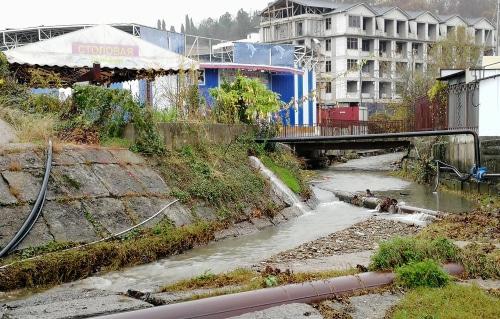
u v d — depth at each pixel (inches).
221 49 1380.4
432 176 888.3
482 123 687.1
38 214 339.3
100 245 339.3
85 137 462.0
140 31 987.9
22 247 314.3
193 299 243.8
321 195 755.4
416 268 262.2
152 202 421.7
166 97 684.7
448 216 512.1
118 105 490.6
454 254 289.7
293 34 2327.8
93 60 549.6
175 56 601.9
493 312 219.9
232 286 268.4
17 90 498.6
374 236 447.5
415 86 1717.5
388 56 2315.5
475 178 689.6
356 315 225.5
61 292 282.8
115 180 417.1
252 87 703.1
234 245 421.1
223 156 574.2
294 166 713.6
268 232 482.6
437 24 2420.0
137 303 244.5
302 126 1095.0
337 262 331.6
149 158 474.6
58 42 535.8
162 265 351.6
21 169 367.2
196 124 555.5
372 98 2245.3
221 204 481.4
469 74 792.3
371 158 1521.9
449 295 240.4
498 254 317.1
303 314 222.7
